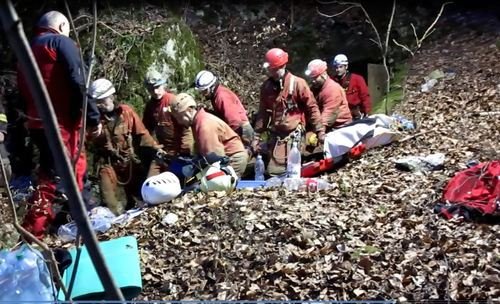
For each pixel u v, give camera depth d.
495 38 14.01
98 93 8.09
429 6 15.78
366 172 8.16
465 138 9.19
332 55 14.91
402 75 13.34
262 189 7.45
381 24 15.43
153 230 6.60
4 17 1.97
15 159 9.78
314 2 15.98
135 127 8.40
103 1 11.37
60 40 6.43
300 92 8.84
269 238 6.20
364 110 10.54
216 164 7.49
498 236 5.88
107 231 6.81
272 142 8.91
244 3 15.66
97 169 8.50
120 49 10.77
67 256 5.08
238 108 8.83
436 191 6.95
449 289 5.16
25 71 2.07
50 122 2.11
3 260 4.72
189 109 7.77
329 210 6.71
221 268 5.83
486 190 6.37
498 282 5.18
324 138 8.80
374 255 5.73
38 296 4.66
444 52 13.92
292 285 5.50
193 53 11.91
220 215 6.62
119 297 2.33
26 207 7.41
